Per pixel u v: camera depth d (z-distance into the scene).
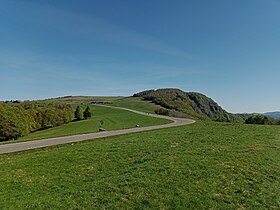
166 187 15.51
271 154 23.64
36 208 13.29
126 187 15.53
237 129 45.25
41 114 99.50
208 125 58.94
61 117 107.25
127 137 39.91
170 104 194.50
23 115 89.75
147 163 20.30
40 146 33.88
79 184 16.66
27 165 21.97
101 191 15.15
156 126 67.19
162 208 13.30
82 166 20.80
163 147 26.92
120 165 20.45
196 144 28.33
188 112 171.00
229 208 13.43
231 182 16.50
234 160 21.00
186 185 15.80
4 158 26.94
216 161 20.56
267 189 15.81
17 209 13.21
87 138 41.69
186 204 13.65
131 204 13.65
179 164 19.72
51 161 22.91
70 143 36.12
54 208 13.23
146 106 190.00
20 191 15.83
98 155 24.25
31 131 93.62
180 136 35.75
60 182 17.20
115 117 117.00
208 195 14.63
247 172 18.34
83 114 122.19
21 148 32.72
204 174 17.61
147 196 14.42
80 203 13.77
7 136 84.62
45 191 15.73
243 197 14.64
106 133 50.22
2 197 14.86
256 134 37.16
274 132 40.44
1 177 18.92
